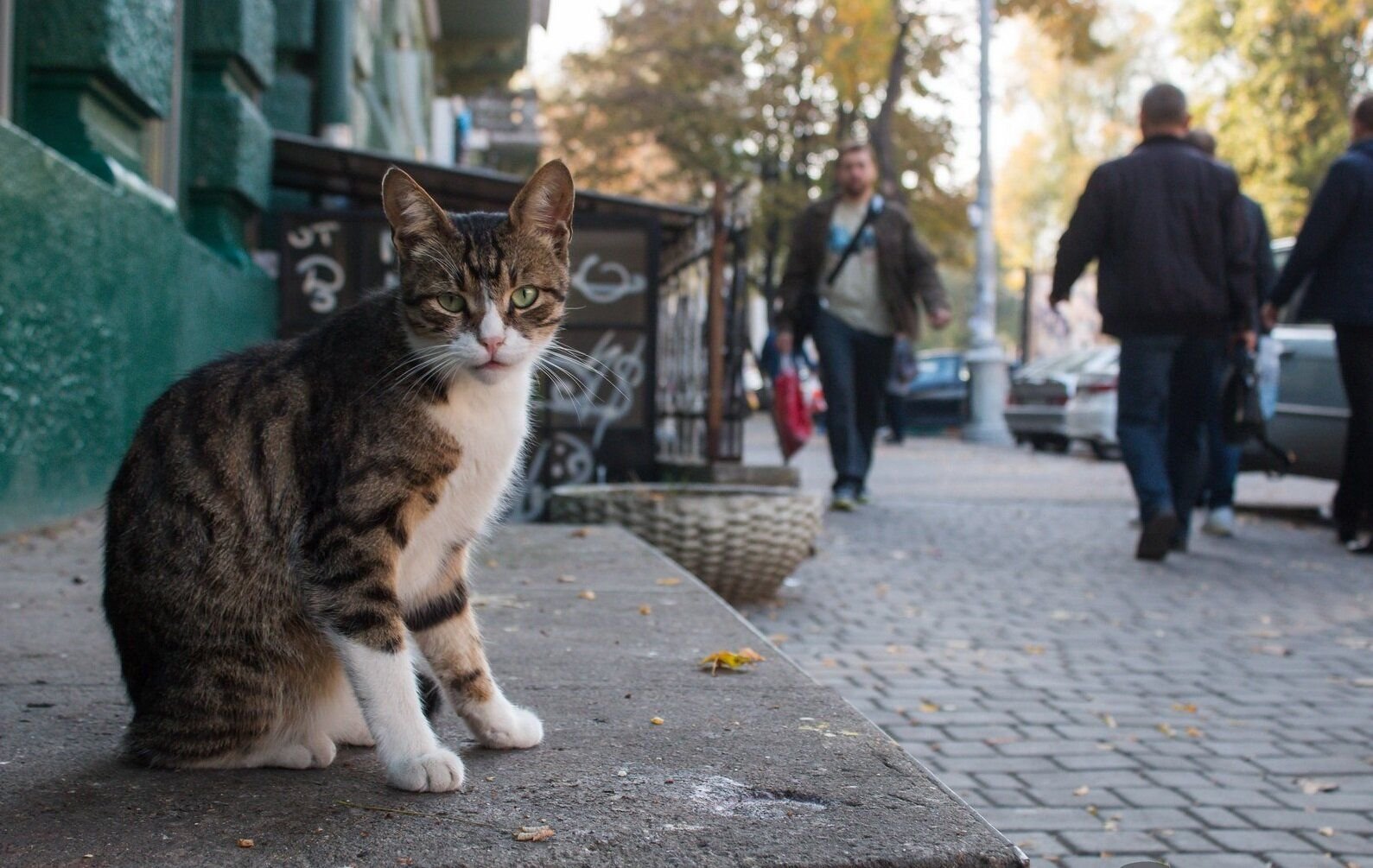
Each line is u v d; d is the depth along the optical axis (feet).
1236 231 24.62
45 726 9.20
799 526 20.61
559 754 8.66
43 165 18.69
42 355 18.99
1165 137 25.00
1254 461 34.35
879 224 31.63
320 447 8.18
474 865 6.69
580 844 6.97
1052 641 18.49
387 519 8.05
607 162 110.73
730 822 7.30
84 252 20.38
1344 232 25.55
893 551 26.84
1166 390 25.35
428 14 68.54
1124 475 49.96
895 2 85.10
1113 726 14.20
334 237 30.19
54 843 6.95
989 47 81.51
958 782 12.29
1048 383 65.05
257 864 6.68
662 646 12.12
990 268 80.53
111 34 21.56
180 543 8.28
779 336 33.22
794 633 18.58
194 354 26.81
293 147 33.42
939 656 17.38
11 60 21.12
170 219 25.25
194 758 8.27
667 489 22.58
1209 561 25.93
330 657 8.49
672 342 36.94
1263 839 10.99
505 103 110.93
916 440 79.82
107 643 11.89
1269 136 103.40
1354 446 26.91
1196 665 17.17
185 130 29.22
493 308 8.70
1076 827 11.22
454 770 7.86
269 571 8.25
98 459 21.42
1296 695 15.69
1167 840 10.93
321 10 36.50
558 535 19.66
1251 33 103.09
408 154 62.28
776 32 103.19
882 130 82.99
